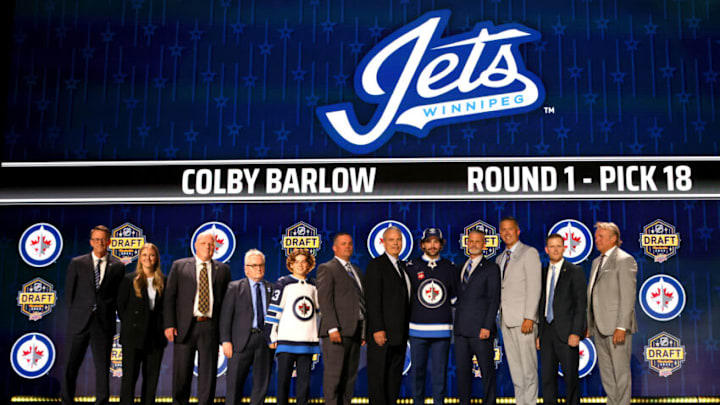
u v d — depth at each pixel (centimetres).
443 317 559
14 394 657
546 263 659
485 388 552
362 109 687
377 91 689
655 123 675
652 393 646
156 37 702
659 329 652
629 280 560
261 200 678
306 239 671
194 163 684
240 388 577
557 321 561
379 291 553
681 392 645
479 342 555
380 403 544
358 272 579
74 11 705
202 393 575
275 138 686
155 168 684
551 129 677
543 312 569
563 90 682
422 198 672
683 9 689
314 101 689
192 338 577
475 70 688
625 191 667
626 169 669
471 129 680
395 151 680
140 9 703
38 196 681
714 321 651
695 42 685
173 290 582
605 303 567
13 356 661
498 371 648
